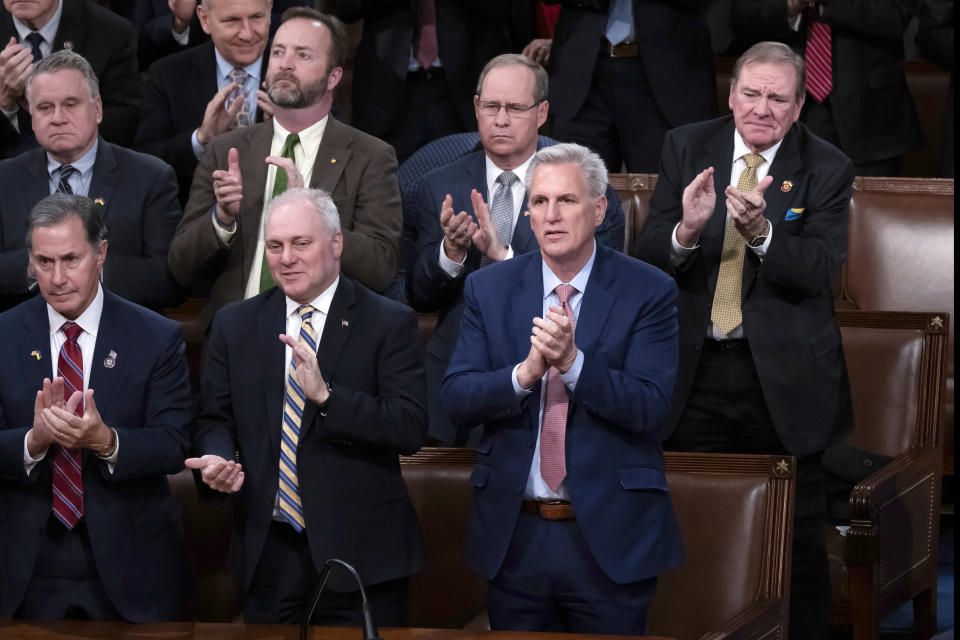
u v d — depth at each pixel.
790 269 13.75
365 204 15.24
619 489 11.44
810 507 14.56
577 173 11.47
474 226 14.44
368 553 12.16
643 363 11.60
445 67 19.73
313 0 22.55
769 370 14.20
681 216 14.90
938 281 18.62
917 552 15.63
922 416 16.23
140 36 21.89
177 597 12.49
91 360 12.52
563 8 19.98
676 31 19.45
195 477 12.45
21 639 10.52
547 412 11.56
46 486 12.25
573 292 11.89
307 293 12.38
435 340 15.08
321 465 12.17
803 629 14.64
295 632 10.69
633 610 11.46
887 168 20.28
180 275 14.97
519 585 11.64
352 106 20.11
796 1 19.92
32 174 15.69
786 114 14.24
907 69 23.12
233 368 12.57
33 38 18.70
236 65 18.36
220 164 15.52
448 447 14.36
